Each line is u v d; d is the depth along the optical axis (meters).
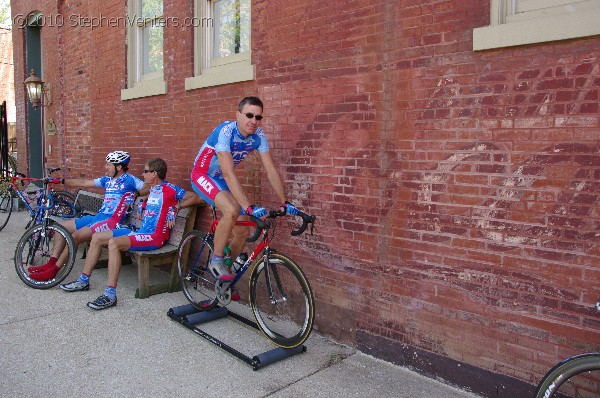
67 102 8.08
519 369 2.81
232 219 3.64
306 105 3.93
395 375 3.29
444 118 3.08
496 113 2.84
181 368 3.35
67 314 4.29
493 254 2.89
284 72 4.09
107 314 4.32
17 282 5.13
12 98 18.84
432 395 3.02
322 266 3.89
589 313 2.54
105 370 3.30
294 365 3.43
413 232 3.28
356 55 3.54
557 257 2.64
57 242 5.03
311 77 3.87
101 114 7.02
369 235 3.54
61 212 6.59
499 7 2.82
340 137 3.69
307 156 3.95
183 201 4.92
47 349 3.59
